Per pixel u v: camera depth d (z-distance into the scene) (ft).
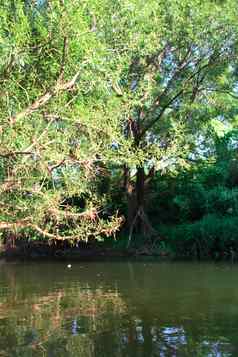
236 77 96.12
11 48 25.08
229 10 82.99
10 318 39.14
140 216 97.96
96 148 30.53
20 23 26.37
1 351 30.27
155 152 43.39
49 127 28.68
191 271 67.05
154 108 89.10
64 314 40.32
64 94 28.40
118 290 51.88
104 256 92.02
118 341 32.09
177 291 50.31
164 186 107.14
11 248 89.76
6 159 28.32
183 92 93.61
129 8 32.42
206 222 90.33
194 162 103.65
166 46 87.81
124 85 54.39
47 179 31.24
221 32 84.99
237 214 95.25
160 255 91.97
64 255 93.86
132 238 97.60
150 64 82.79
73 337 33.22
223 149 104.88
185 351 29.76
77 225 33.14
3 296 49.49
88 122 29.81
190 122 93.45
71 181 32.35
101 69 27.86
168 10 78.28
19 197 30.40
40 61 28.09
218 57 89.66
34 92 28.25
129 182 98.99
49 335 33.76
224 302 44.04
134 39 34.42
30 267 76.38
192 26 82.33
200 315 38.99
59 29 25.72
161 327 35.42
